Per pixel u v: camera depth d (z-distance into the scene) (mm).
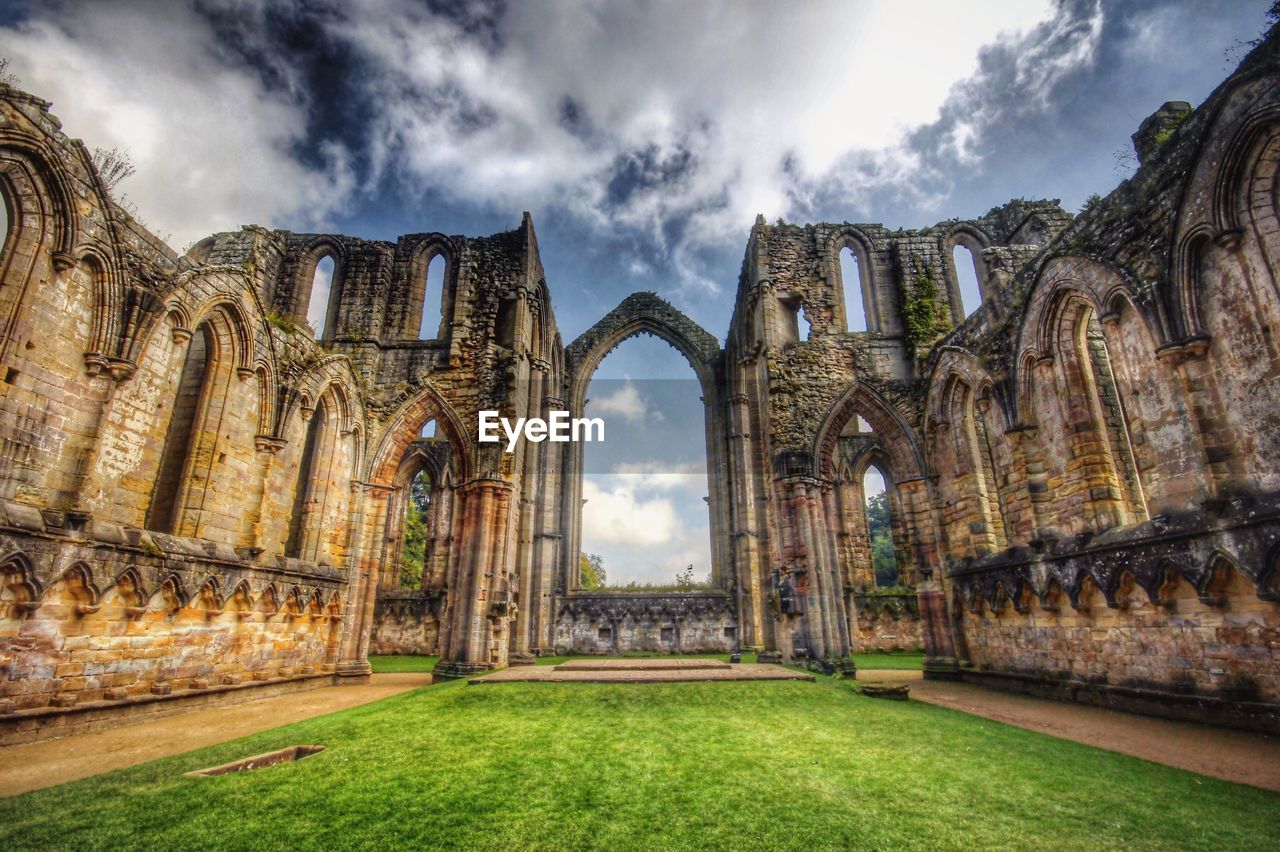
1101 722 10289
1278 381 8977
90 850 4594
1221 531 9305
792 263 21875
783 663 17547
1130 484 13727
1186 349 10109
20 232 9789
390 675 19703
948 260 21984
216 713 11680
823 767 6742
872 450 33719
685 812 5324
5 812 5414
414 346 21656
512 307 22484
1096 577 11945
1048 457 14312
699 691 11273
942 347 18719
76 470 10219
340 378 18625
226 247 21469
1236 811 5492
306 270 23359
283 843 4699
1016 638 14797
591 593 30469
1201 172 10062
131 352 11156
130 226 11484
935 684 16109
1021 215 22266
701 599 30141
